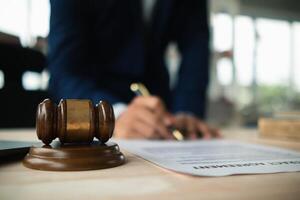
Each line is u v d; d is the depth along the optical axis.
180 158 0.41
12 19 2.83
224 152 0.48
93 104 0.37
